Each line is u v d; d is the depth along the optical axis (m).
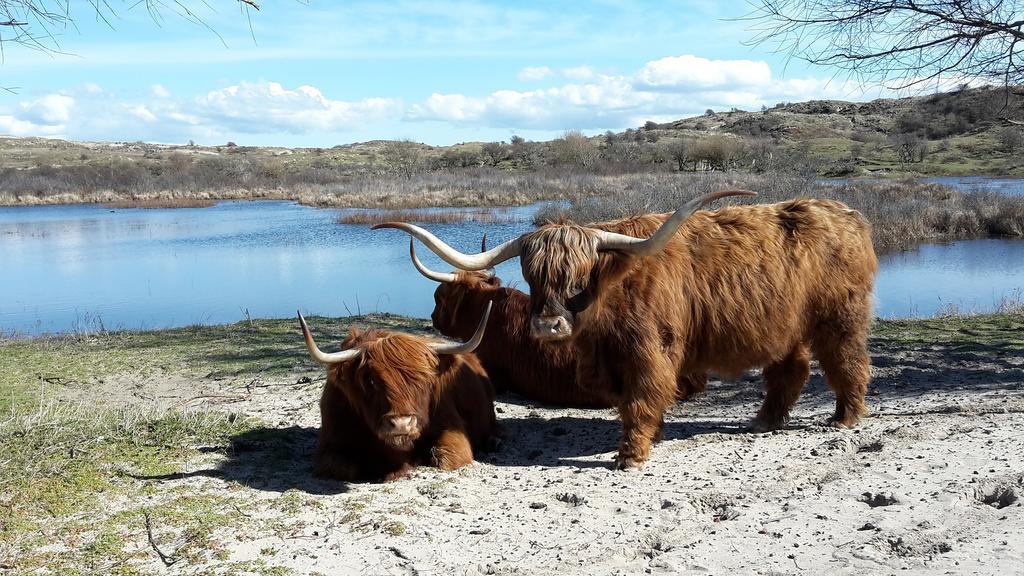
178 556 4.16
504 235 32.44
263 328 12.56
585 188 53.56
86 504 4.91
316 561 4.11
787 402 6.89
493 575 3.89
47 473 5.38
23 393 8.29
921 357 9.64
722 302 6.23
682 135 121.44
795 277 6.39
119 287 22.70
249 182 77.81
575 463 6.17
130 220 46.78
